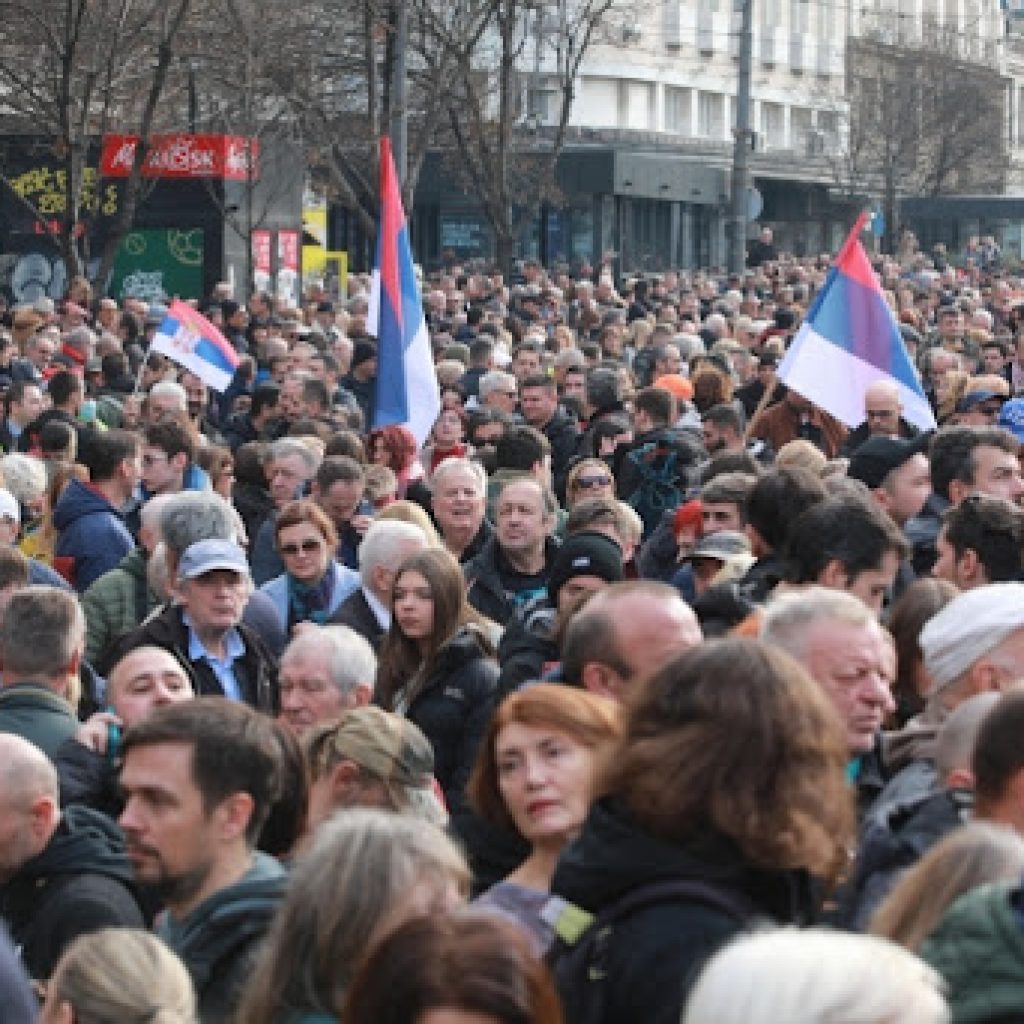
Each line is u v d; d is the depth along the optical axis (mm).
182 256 92875
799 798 13297
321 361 56156
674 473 39219
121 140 91938
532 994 11250
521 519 29875
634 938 13070
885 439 29875
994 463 28594
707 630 22781
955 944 12719
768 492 23922
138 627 26516
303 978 13805
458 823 17891
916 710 20891
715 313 84500
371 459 40156
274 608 27906
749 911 13156
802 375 37656
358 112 109188
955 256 191750
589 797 14633
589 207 156750
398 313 38844
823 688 16656
